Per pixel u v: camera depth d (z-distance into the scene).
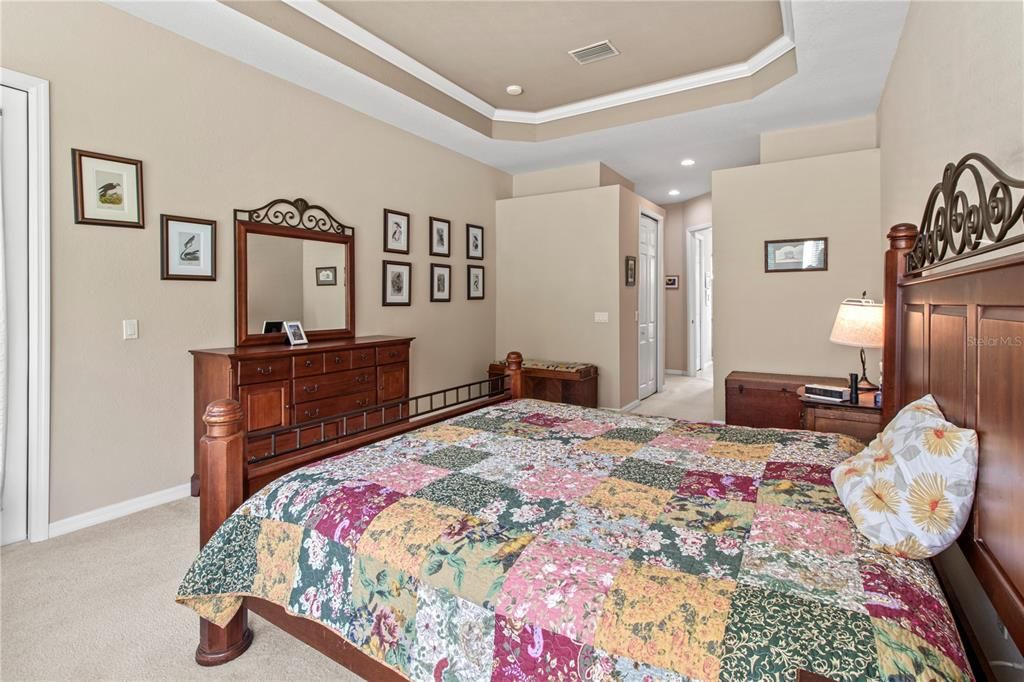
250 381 3.01
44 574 2.21
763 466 1.73
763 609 0.94
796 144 4.55
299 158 3.74
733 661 0.86
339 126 4.04
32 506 2.51
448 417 2.64
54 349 2.56
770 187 4.45
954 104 1.82
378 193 4.41
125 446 2.85
